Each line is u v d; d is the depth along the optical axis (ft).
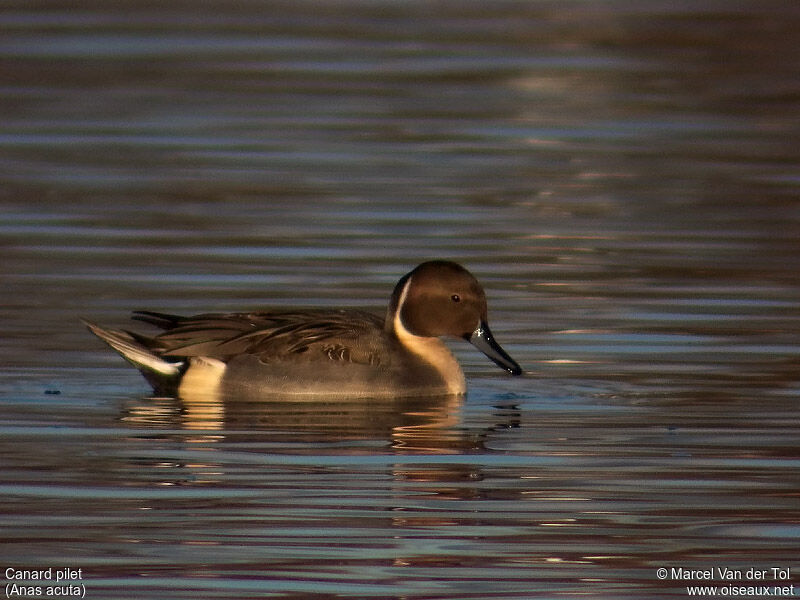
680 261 63.05
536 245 65.62
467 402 47.83
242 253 63.72
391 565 34.01
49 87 97.09
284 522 36.50
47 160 80.23
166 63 104.32
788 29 115.96
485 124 89.35
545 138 86.38
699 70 103.14
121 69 102.53
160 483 39.14
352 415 46.16
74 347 52.34
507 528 36.19
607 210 71.41
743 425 44.42
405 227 68.18
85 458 41.19
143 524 36.29
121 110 91.71
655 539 35.60
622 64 105.09
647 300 57.67
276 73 101.86
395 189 75.15
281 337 48.75
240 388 48.24
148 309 55.98
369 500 37.96
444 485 39.22
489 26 117.80
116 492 38.37
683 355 51.67
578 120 90.48
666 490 38.86
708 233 67.56
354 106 93.30
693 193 74.95
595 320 55.42
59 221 68.39
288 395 48.11
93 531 35.86
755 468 40.50
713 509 37.50
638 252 64.54
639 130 88.33
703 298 57.98
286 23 118.32
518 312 56.34
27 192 73.61
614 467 40.65
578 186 76.13
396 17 121.29
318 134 86.63
